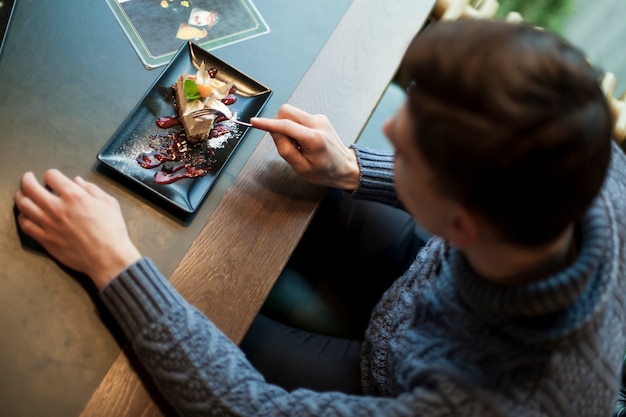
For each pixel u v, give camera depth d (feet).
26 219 2.28
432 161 1.43
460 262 1.81
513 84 1.28
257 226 2.61
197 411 2.04
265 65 3.05
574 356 1.63
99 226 2.22
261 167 2.77
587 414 1.70
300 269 3.40
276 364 2.93
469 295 1.76
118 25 2.93
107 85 2.79
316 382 2.92
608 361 1.69
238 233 2.58
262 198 2.68
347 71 3.09
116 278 2.14
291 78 3.05
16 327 2.23
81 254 2.21
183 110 2.66
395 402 1.84
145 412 2.19
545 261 1.59
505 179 1.33
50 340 2.24
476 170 1.34
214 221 2.58
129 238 2.39
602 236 1.59
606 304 1.62
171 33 2.99
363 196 2.88
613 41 5.13
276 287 3.30
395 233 3.33
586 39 5.17
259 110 2.87
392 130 1.60
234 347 2.19
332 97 3.00
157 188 2.57
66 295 2.31
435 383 1.75
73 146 2.60
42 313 2.27
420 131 1.42
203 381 2.03
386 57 3.16
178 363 2.04
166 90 2.79
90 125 2.68
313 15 3.24
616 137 4.70
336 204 3.38
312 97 2.98
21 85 2.66
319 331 3.28
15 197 2.30
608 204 1.77
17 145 2.53
